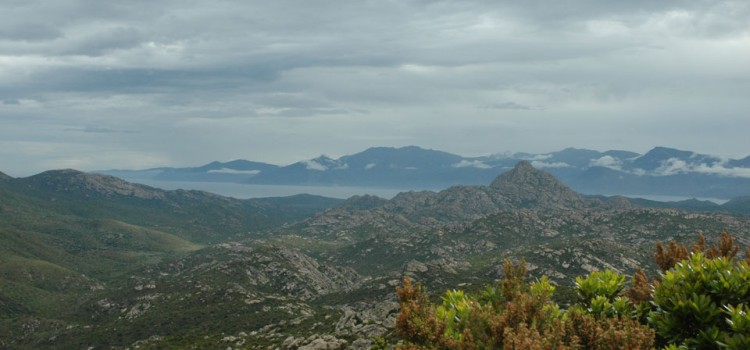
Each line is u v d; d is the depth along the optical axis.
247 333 130.12
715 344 12.66
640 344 12.70
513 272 19.05
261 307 174.75
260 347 94.06
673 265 17.31
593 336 13.84
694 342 12.91
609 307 15.91
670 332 13.59
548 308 15.89
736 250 17.12
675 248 17.52
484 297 19.22
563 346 12.75
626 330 13.29
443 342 15.43
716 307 13.52
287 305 177.25
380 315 79.69
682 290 13.93
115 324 176.12
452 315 17.39
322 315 128.50
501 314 15.61
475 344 14.91
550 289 17.61
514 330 14.67
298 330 109.69
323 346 65.88
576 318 14.73
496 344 14.73
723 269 14.16
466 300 18.50
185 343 121.31
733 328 12.15
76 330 177.62
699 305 13.08
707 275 14.00
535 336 13.32
